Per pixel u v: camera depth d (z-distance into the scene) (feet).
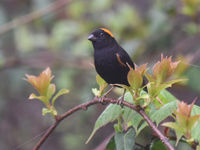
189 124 15.15
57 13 48.85
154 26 41.14
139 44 41.60
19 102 54.24
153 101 18.01
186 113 15.20
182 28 40.14
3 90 52.21
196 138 16.19
